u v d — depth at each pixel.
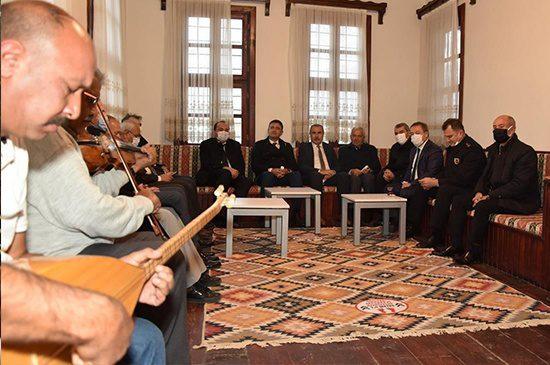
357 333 2.38
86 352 0.67
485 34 6.00
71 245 1.49
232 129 6.81
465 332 2.40
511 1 5.52
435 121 6.93
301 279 3.38
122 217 1.50
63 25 0.81
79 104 0.86
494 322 2.54
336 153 7.01
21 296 0.58
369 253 4.27
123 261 1.01
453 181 4.46
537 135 5.11
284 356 2.11
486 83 5.98
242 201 4.32
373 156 6.48
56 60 0.79
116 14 5.40
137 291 0.98
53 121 0.83
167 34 6.60
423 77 7.25
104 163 2.12
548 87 4.95
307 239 4.93
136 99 6.69
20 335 0.60
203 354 2.12
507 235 3.67
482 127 6.05
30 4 0.80
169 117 6.65
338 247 4.54
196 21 6.68
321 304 2.83
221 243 4.71
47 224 1.45
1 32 0.77
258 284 3.25
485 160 4.56
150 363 1.13
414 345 2.24
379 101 7.36
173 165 6.37
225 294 3.01
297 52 6.91
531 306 2.81
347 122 7.10
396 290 3.12
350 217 5.99
